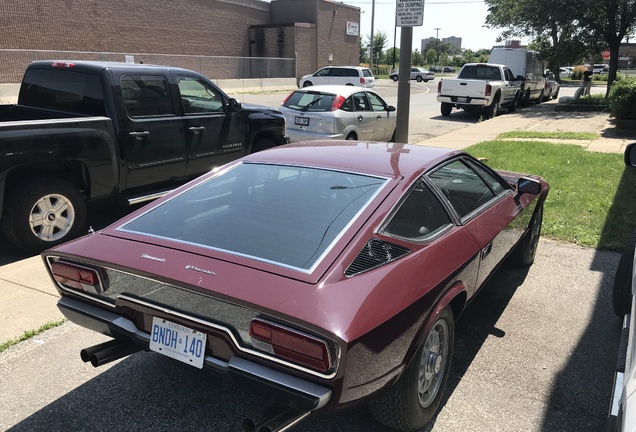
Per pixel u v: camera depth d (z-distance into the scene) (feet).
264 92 104.01
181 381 10.87
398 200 9.17
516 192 14.15
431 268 8.71
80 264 8.99
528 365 11.37
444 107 64.49
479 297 14.67
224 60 112.88
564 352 11.89
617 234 19.17
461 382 10.75
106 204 21.27
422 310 8.24
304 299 7.13
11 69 77.36
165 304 8.15
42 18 87.56
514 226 13.35
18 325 12.98
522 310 13.92
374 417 8.98
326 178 10.07
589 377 10.91
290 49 130.31
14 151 16.10
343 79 99.86
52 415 9.80
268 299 7.16
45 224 17.74
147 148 20.22
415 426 9.02
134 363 11.55
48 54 82.53
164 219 9.74
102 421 9.64
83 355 9.11
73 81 19.62
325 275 7.56
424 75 177.58
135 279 8.38
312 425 9.49
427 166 10.46
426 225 9.63
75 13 92.68
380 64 266.36
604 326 13.05
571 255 17.85
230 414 9.84
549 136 42.63
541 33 75.31
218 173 11.19
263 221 9.07
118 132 19.12
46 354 11.85
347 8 146.51
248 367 7.34
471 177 12.12
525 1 73.92
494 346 12.15
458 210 10.84
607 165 29.99
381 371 7.57
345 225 8.59
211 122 22.85
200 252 8.41
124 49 102.47
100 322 8.90
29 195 17.03
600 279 15.88
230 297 7.28
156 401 10.21
